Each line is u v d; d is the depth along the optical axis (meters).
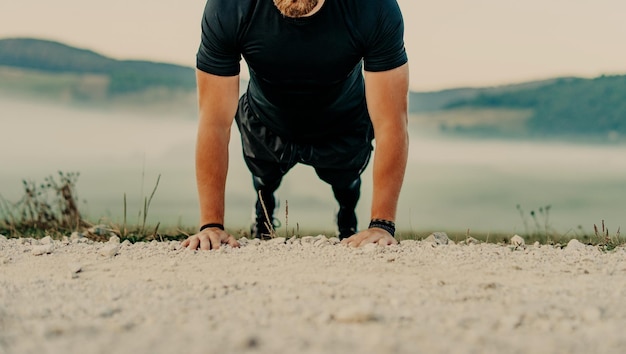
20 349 2.52
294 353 2.44
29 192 7.19
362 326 2.78
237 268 4.02
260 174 6.34
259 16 4.62
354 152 6.02
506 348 2.53
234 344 2.50
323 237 5.24
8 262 4.41
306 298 3.26
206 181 4.86
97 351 2.46
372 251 4.37
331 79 5.02
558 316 2.98
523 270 4.00
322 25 4.61
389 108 4.76
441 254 4.37
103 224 6.78
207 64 4.80
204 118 4.86
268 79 5.10
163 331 2.72
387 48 4.69
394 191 4.81
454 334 2.69
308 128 5.75
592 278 3.79
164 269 4.04
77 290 3.56
